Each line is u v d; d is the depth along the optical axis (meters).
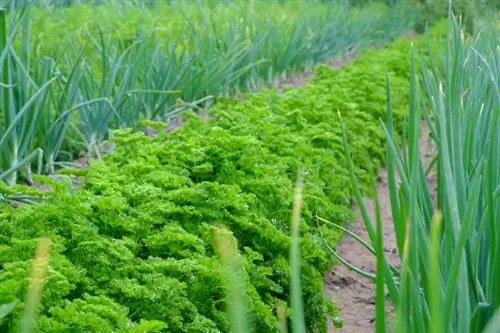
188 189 3.54
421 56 3.25
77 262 2.91
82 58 5.62
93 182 3.58
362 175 5.83
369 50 11.31
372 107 7.49
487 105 3.13
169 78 6.25
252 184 4.02
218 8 10.74
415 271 2.05
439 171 3.00
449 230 2.29
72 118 5.46
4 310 2.09
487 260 2.59
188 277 3.01
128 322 2.52
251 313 3.01
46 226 3.02
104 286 2.86
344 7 14.09
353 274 4.74
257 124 5.03
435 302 1.49
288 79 9.46
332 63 11.53
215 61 7.19
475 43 4.43
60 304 2.58
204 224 3.42
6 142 4.47
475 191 1.96
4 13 4.34
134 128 5.74
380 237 1.79
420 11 16.06
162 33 8.61
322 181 5.02
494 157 2.64
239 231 3.65
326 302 3.69
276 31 9.08
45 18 8.48
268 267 3.46
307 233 3.97
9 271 2.60
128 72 5.49
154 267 2.96
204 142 4.34
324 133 5.57
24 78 4.55
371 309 4.30
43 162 5.04
